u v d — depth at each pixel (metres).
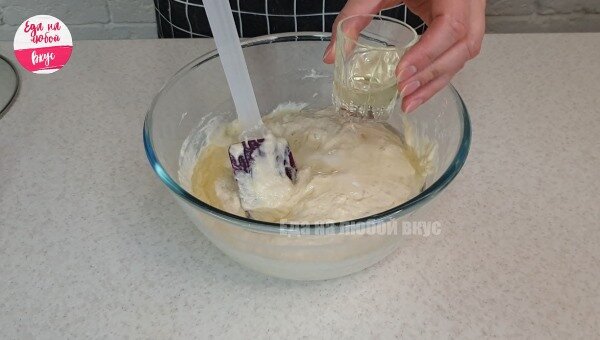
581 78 0.94
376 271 0.64
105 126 0.87
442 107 0.68
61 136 0.85
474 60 0.98
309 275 0.59
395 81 0.63
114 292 0.62
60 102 0.91
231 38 0.63
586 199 0.72
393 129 0.76
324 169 0.67
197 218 0.57
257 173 0.65
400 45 0.69
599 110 0.87
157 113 0.65
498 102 0.89
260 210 0.64
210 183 0.70
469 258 0.65
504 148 0.81
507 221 0.69
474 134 0.83
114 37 1.54
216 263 0.66
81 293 0.62
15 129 0.86
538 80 0.94
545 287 0.62
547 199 0.72
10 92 0.93
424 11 0.77
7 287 0.63
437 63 0.62
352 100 0.66
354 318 0.59
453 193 0.73
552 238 0.67
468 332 0.57
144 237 0.69
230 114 0.78
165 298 0.62
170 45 1.04
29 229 0.70
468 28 0.64
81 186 0.76
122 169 0.79
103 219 0.71
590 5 1.36
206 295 0.62
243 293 0.62
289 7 1.03
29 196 0.75
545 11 1.38
